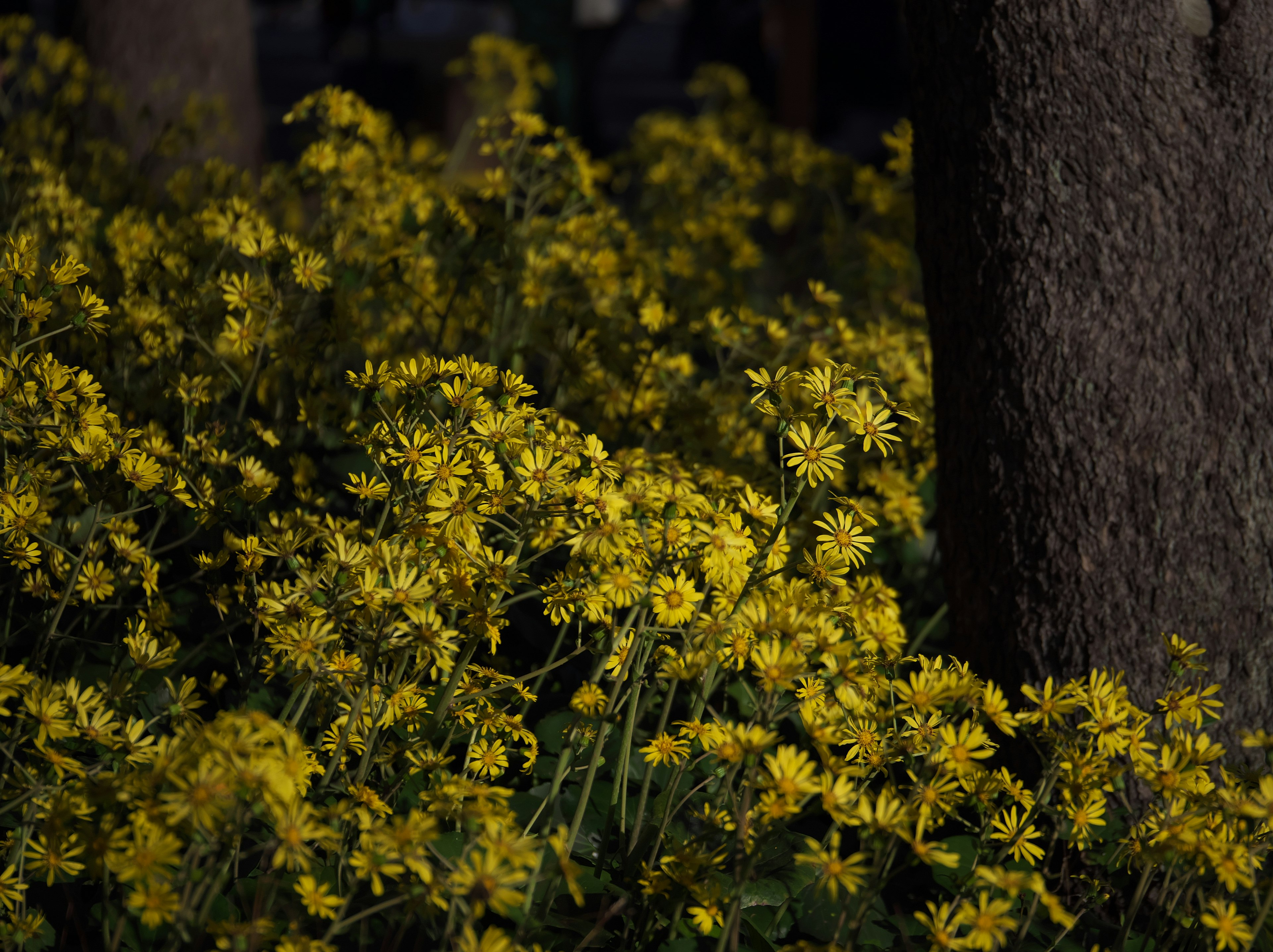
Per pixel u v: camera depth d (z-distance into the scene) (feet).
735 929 6.56
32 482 7.18
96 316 7.25
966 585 7.66
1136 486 7.34
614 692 6.86
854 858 6.41
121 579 7.38
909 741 6.89
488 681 7.21
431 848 6.33
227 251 8.46
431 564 6.92
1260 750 7.46
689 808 7.40
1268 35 7.23
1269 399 7.36
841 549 7.18
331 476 8.54
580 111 23.41
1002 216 7.37
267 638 7.02
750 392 9.00
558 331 8.96
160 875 6.18
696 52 24.67
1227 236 7.29
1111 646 7.41
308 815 6.31
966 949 6.69
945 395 7.65
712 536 6.88
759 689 7.00
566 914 6.97
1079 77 7.23
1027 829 6.82
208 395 7.89
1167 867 6.86
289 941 6.30
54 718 6.53
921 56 7.53
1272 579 7.44
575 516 6.96
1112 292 7.29
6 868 6.67
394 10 21.45
